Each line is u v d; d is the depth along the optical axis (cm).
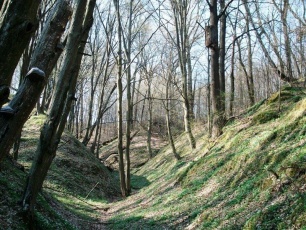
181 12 2611
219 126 1903
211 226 969
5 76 247
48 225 912
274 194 883
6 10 247
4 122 274
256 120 1631
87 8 750
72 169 2308
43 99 3231
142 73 4038
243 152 1313
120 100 2245
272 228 748
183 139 3444
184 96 2555
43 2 1317
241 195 1028
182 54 2586
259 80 3744
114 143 5262
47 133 833
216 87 1877
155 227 1216
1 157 275
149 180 2862
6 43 244
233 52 2736
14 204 860
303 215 704
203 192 1321
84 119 7375
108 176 2731
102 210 1794
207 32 1861
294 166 897
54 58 314
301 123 1189
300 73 2022
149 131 4291
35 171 854
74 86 888
